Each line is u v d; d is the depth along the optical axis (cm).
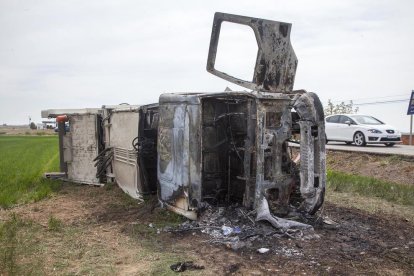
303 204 718
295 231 652
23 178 1230
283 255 575
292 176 723
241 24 708
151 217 766
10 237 646
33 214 827
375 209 887
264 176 698
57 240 653
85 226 736
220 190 783
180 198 730
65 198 988
